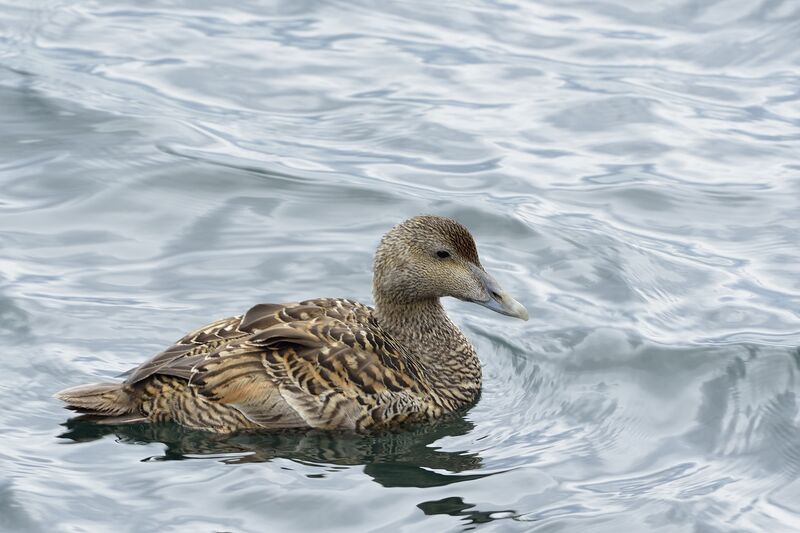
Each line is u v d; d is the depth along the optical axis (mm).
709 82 19859
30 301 13602
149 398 11383
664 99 19297
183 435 11328
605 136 18297
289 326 11586
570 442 11680
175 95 18953
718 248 15547
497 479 10961
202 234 15359
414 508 10445
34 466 10836
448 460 11297
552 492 10750
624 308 14133
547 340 13555
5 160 16734
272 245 15164
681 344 13375
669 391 12555
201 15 21703
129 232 15312
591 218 16172
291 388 11383
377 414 11609
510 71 20156
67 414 11703
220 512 10312
